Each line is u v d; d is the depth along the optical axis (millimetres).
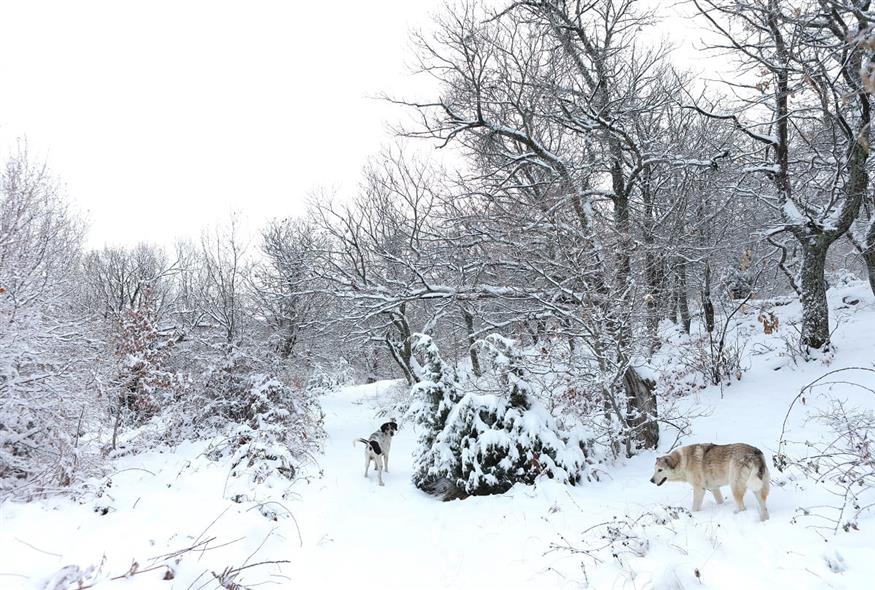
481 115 11453
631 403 8984
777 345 12680
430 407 8773
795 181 14836
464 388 9109
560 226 9125
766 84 10047
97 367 8086
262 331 16859
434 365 8945
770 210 16906
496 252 11164
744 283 17203
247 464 7211
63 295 8539
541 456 7367
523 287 10797
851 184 10625
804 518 4789
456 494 7812
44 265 8938
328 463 10461
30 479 5652
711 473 5562
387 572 4770
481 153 13156
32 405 6035
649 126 15508
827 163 12453
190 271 30000
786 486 5797
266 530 5004
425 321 20328
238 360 12680
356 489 8281
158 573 3604
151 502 5234
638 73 14234
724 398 10555
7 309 6457
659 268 11656
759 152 13445
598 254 8938
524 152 13711
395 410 16688
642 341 9516
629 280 8883
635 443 8766
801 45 9602
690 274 18938
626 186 11406
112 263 33031
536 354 9195
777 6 9258
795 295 16875
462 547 5414
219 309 16016
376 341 20906
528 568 4645
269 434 8430
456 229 12586
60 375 6797
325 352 23000
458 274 12820
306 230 21328
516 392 8195
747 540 4508
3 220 9070
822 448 6773
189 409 11617
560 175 11227
